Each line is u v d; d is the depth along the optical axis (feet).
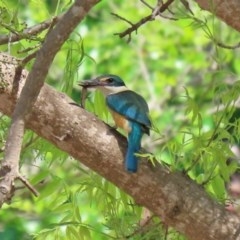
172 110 60.90
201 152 27.22
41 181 29.96
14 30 26.89
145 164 26.13
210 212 26.25
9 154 21.49
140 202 26.45
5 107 25.91
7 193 20.63
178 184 26.32
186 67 64.03
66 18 23.26
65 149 26.08
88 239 28.40
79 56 29.37
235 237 26.11
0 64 25.57
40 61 22.91
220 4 26.66
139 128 28.89
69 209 28.76
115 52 63.26
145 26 63.16
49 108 25.66
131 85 63.41
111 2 63.62
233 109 28.02
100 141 25.98
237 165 29.25
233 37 59.06
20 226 55.36
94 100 30.14
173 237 29.35
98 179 28.73
